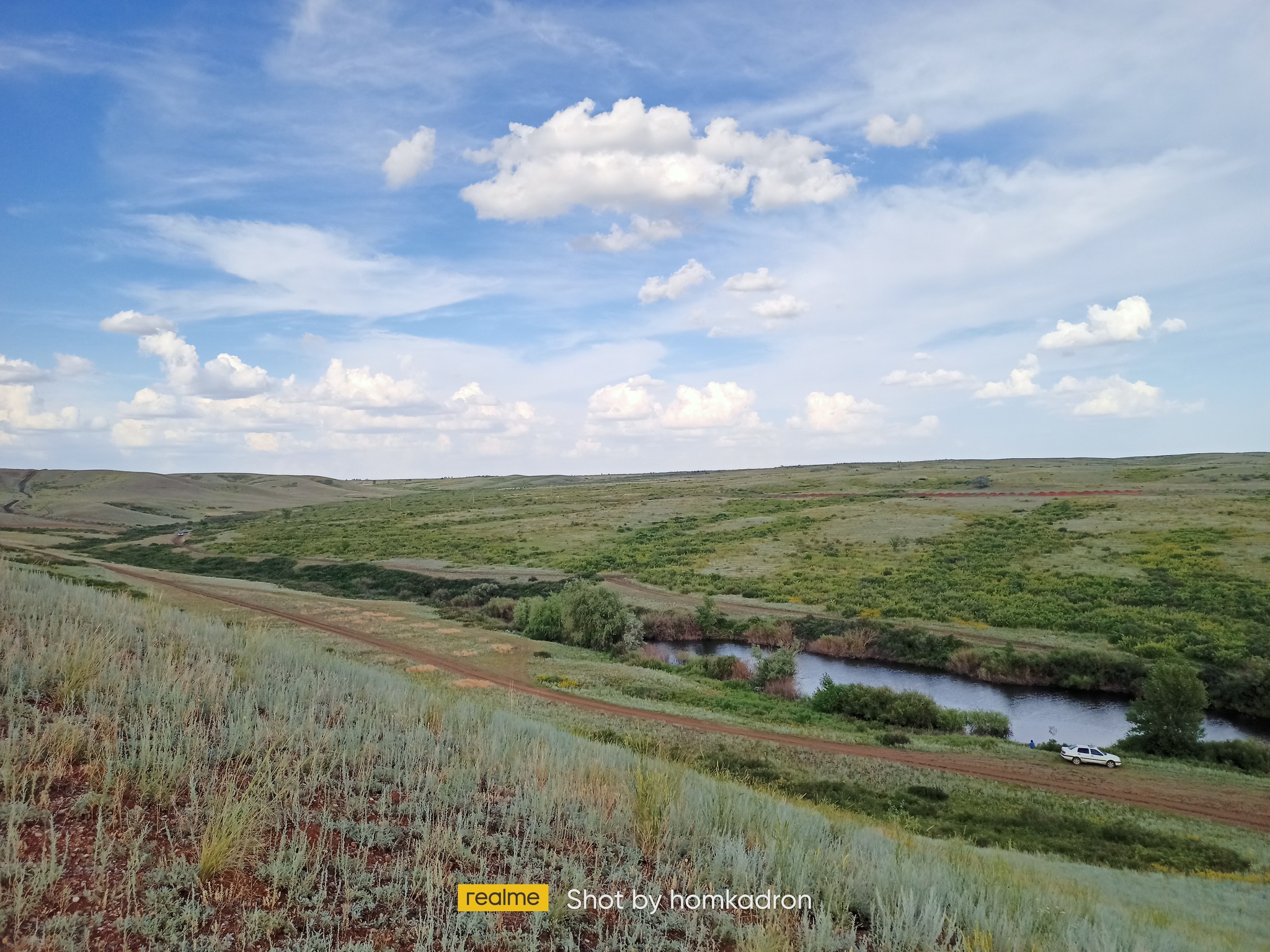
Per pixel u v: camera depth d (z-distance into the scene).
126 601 15.09
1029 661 43.34
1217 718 36.34
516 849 6.24
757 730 28.30
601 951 5.05
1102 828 19.80
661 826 7.20
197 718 7.91
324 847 5.76
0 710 6.87
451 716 10.62
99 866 4.76
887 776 23.78
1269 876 16.17
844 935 5.83
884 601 59.09
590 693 30.69
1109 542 73.81
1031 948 6.02
